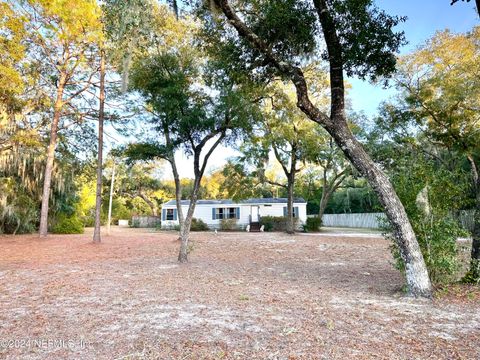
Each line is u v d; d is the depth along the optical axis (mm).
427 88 12406
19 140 15914
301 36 6691
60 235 19812
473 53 13109
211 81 9844
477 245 6570
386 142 19703
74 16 11930
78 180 26078
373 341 3605
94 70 16859
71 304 5176
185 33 12695
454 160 14133
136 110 15742
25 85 13438
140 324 4180
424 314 4641
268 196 39375
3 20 10602
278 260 10695
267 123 18703
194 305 5121
